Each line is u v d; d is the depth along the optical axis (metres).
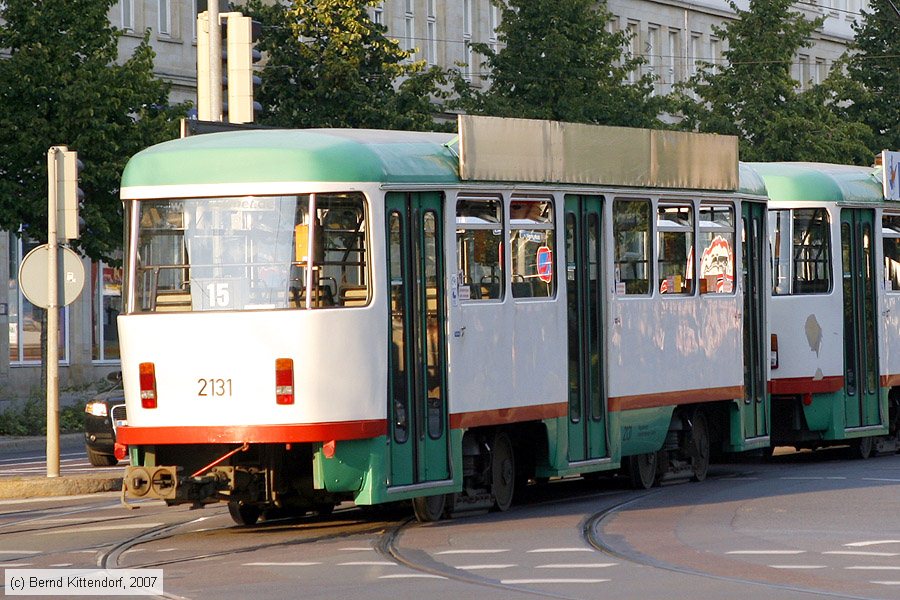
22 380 59.00
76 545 19.12
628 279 24.23
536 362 22.20
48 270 26.19
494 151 21.55
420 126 47.72
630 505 22.78
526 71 54.69
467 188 21.11
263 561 17.50
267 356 19.25
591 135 23.52
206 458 19.97
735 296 27.00
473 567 16.84
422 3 71.69
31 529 20.94
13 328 58.91
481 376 21.23
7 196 42.25
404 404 20.08
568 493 24.78
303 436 19.16
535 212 22.38
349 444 19.42
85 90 42.34
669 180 25.25
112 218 43.66
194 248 19.69
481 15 75.06
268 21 47.28
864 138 65.88
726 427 27.14
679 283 25.45
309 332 19.20
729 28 62.22
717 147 26.56
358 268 19.64
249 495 19.77
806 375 30.00
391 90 48.22
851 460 31.02
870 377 31.36
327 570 16.72
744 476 27.45
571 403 22.94
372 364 19.58
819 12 97.88
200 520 21.88
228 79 28.34
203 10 28.31
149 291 19.84
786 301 30.20
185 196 19.72
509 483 22.30
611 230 23.86
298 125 46.56
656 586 15.45
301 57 47.06
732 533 19.56
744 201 27.48
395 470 19.89
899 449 32.81
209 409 19.45
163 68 62.66
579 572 16.44
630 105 56.06
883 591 15.13
